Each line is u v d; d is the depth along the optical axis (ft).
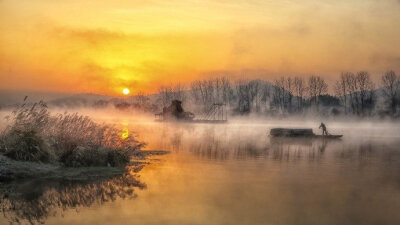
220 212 35.40
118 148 68.80
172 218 33.53
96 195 42.47
